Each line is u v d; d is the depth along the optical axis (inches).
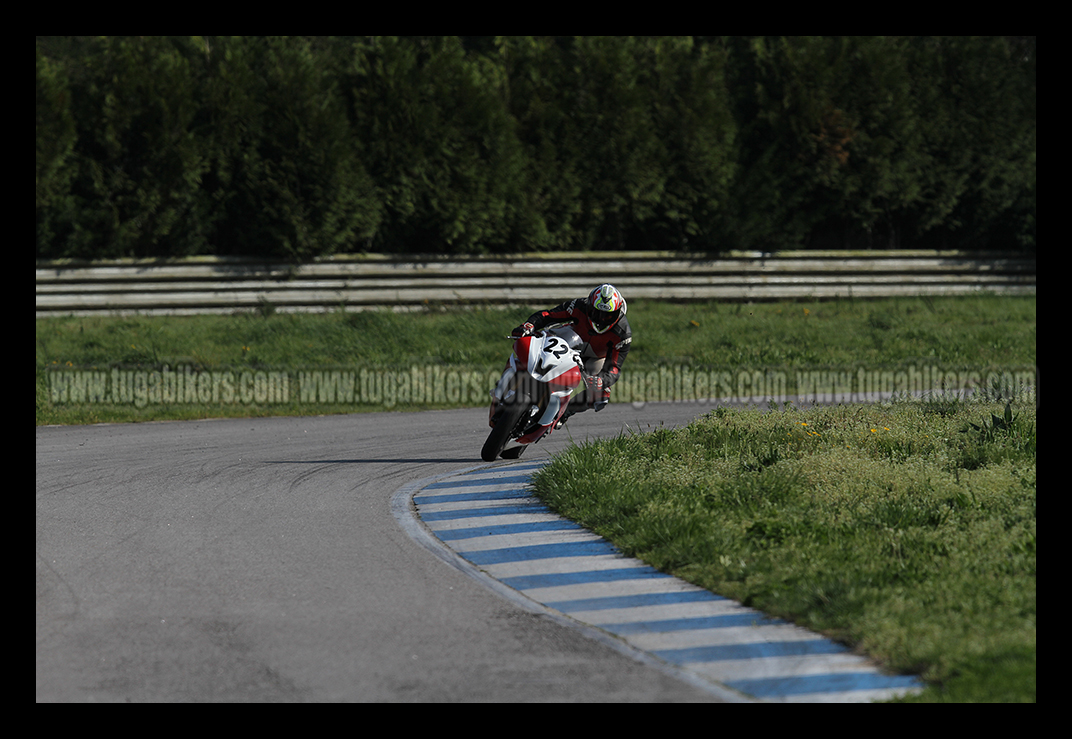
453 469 1352.1
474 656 665.0
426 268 2945.4
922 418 1446.9
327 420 1836.9
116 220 2751.0
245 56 2901.1
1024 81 3523.6
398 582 834.8
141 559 901.2
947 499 987.3
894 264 3262.8
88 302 2743.6
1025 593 727.1
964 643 639.1
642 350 2527.1
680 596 792.9
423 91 2967.5
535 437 1203.9
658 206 3181.6
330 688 613.6
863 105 3302.2
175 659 660.1
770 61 3302.2
